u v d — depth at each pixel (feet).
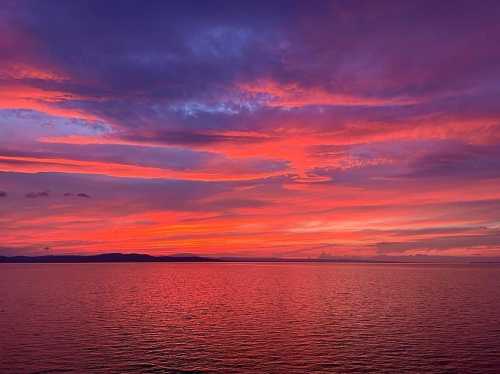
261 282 563.07
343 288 448.24
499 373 137.69
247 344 174.29
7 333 195.00
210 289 439.63
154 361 150.92
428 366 144.46
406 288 444.96
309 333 194.90
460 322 222.69
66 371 140.15
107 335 190.70
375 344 173.47
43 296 359.66
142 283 538.88
